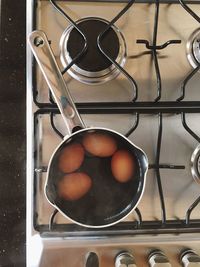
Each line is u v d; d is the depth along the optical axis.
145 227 0.50
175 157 0.52
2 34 0.59
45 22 0.53
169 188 0.51
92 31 0.52
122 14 0.52
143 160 0.45
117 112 0.52
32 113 0.51
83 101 0.52
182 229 0.50
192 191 0.52
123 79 0.53
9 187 0.56
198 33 0.55
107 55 0.51
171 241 0.49
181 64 0.54
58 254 0.48
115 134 0.45
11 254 0.54
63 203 0.44
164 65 0.54
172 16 0.55
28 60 0.52
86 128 0.44
